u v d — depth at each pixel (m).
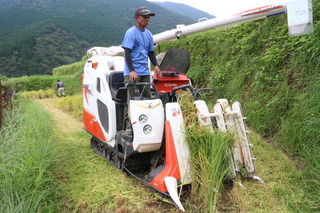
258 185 3.73
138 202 3.46
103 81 4.70
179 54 4.67
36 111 7.95
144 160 4.22
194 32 5.14
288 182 3.79
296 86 5.44
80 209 3.36
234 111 3.81
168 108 3.51
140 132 3.64
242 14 4.40
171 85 4.73
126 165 4.18
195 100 3.85
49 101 15.42
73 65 28.47
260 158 4.55
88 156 5.14
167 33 5.40
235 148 3.82
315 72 5.12
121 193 3.67
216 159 3.29
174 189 3.28
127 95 4.20
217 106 3.78
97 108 4.98
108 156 4.86
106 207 3.38
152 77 4.74
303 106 4.85
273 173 4.07
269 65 6.30
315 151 4.01
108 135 4.55
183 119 3.57
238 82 6.97
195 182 3.38
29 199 3.17
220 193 3.45
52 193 3.58
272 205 3.31
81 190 3.77
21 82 25.72
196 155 3.45
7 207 2.93
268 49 6.34
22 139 4.38
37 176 3.55
